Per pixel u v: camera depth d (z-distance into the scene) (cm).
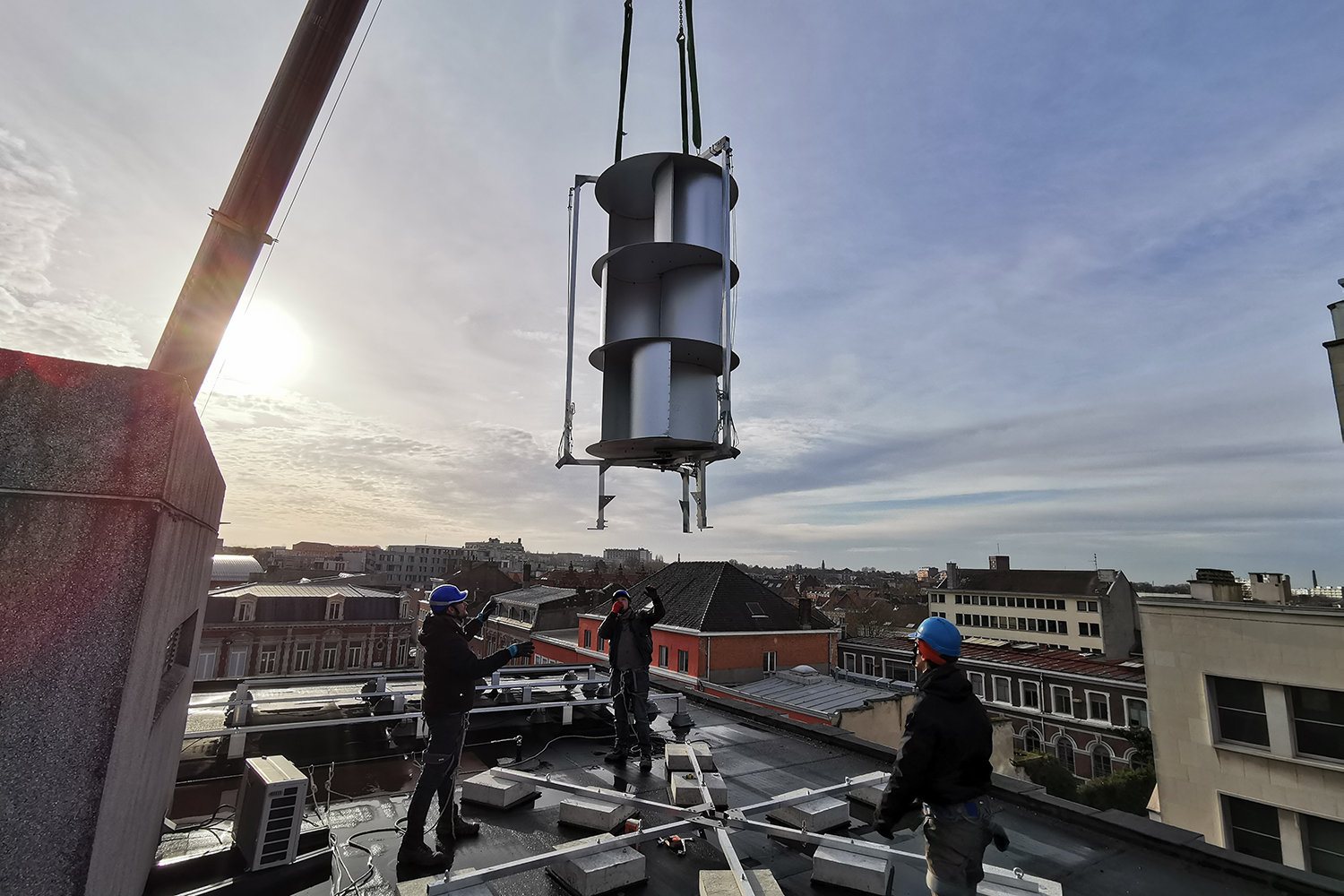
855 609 9188
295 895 340
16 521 190
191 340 585
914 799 292
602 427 556
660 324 559
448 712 395
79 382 203
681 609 3591
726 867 384
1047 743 3416
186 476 251
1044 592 6197
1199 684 1582
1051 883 338
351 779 531
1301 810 1391
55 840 182
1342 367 1533
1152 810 1636
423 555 13700
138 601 202
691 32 687
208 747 579
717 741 701
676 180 552
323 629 4672
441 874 366
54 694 188
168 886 331
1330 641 1400
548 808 475
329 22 569
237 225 579
